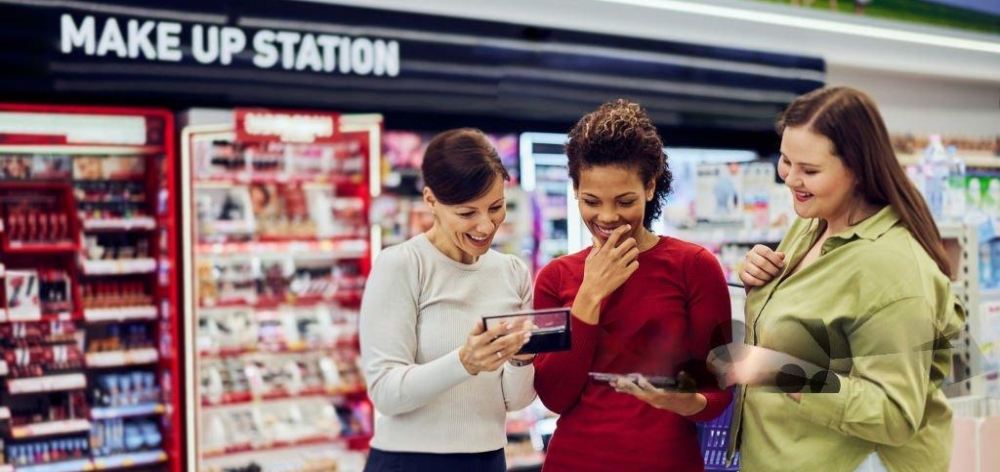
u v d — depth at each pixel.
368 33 4.59
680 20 5.77
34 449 4.38
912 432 1.96
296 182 4.86
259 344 4.84
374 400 2.30
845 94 2.04
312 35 4.46
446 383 2.15
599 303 2.11
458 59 4.83
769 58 5.82
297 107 4.47
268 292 4.91
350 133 4.69
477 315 2.38
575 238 4.99
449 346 2.35
